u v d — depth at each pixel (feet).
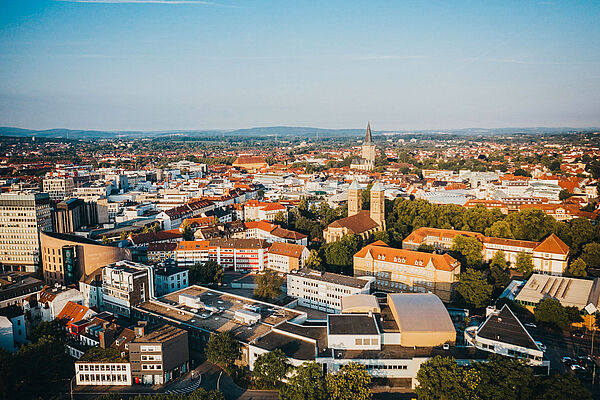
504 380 380.37
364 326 483.92
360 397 385.50
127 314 602.44
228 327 531.09
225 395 437.99
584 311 559.79
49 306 600.80
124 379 459.73
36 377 446.60
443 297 653.71
